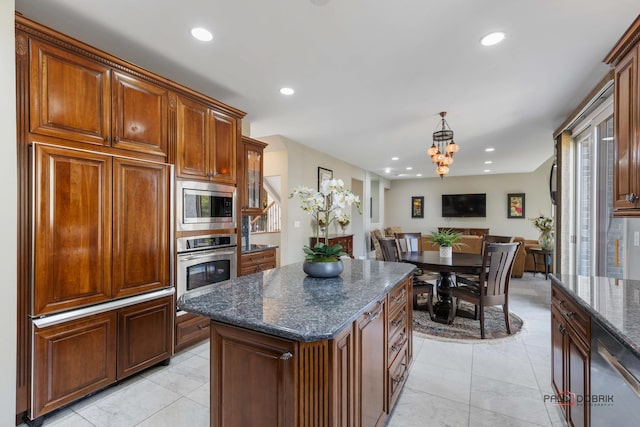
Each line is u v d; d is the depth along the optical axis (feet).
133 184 7.23
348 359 4.23
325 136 16.14
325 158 20.68
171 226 8.07
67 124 6.12
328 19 6.49
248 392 4.13
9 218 5.30
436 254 14.16
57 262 5.96
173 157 8.25
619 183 5.73
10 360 5.37
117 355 6.97
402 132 15.24
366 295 5.09
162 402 6.63
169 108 8.16
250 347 4.09
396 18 6.44
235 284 5.91
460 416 6.20
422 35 7.06
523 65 8.44
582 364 4.78
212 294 5.19
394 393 6.26
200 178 9.02
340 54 7.95
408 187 34.65
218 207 9.60
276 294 5.17
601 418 4.11
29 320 5.65
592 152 10.44
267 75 9.12
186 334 8.57
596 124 10.27
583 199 12.14
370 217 30.58
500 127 14.29
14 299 5.39
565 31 6.84
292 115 12.70
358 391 4.53
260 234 21.21
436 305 12.84
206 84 9.78
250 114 12.52
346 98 10.88
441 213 33.06
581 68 8.59
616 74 5.83
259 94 10.54
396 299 6.52
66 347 6.13
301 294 5.17
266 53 7.89
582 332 4.79
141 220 7.39
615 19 6.40
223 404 4.34
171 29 6.87
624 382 3.49
